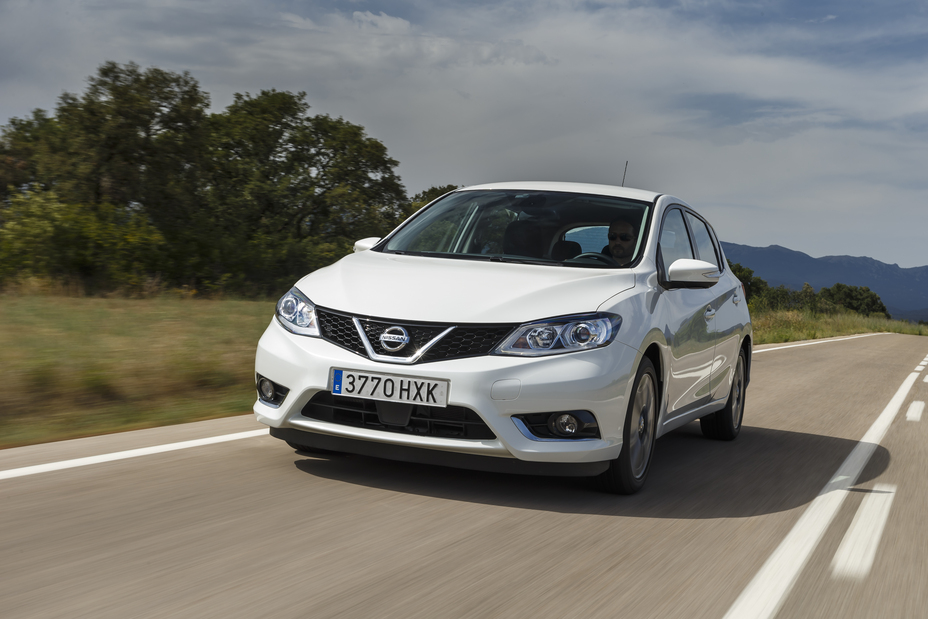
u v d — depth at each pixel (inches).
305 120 1758.1
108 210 1094.4
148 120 1188.5
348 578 106.4
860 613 108.7
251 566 108.4
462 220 194.9
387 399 142.7
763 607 107.7
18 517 123.5
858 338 1158.3
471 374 139.7
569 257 178.1
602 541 131.3
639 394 159.8
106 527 121.1
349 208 1691.7
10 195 1214.9
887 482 195.9
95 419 204.7
